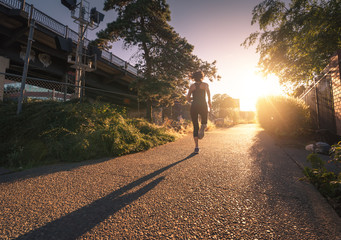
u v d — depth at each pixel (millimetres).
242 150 3869
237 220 1202
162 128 7191
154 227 1132
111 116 5039
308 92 7668
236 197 1555
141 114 12492
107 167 2668
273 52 10734
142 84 10492
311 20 8062
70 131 4043
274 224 1146
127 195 1631
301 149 3871
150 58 11336
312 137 5434
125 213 1309
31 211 1352
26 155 3408
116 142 3752
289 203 1428
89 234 1062
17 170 2686
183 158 3217
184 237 1029
